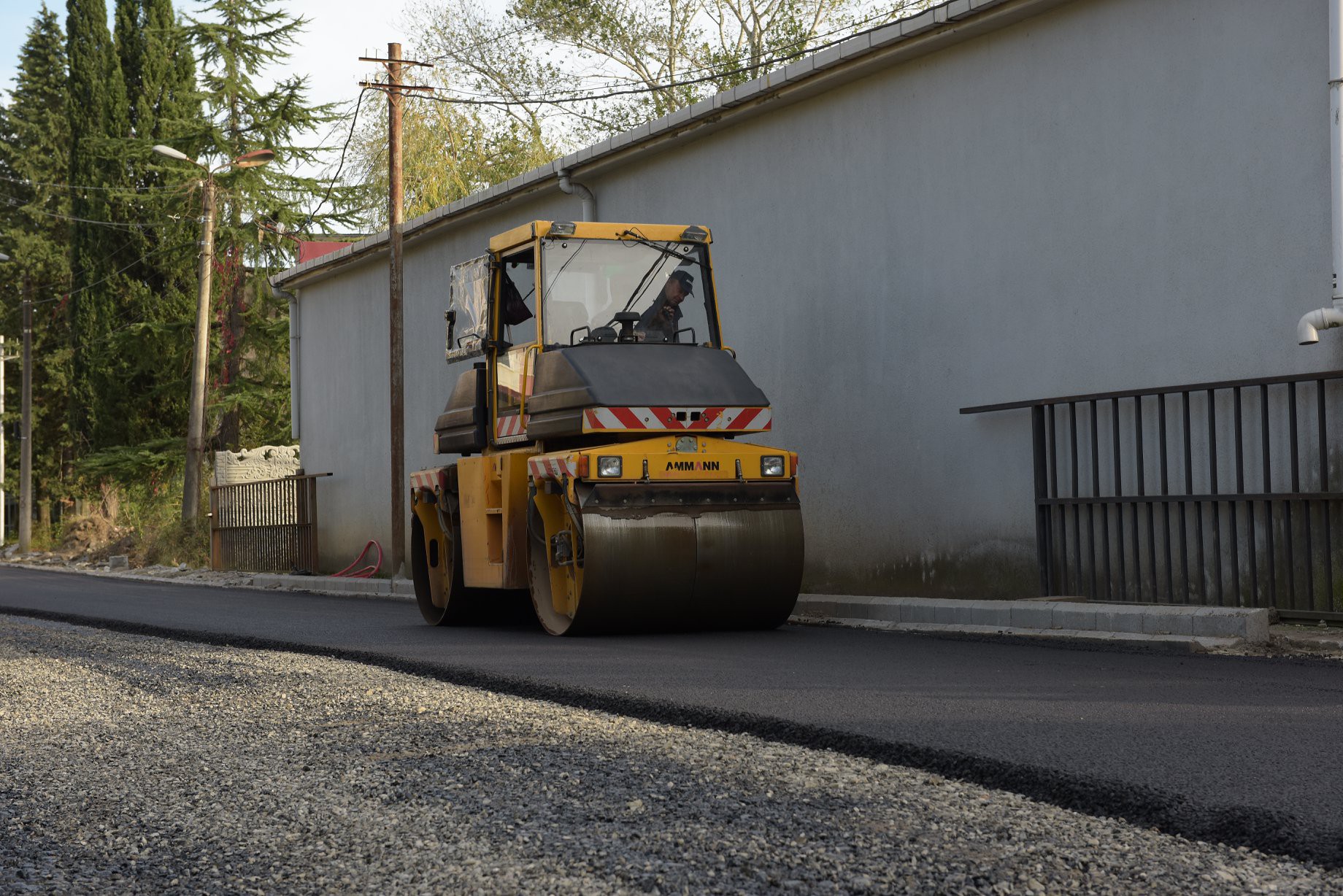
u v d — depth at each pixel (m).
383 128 32.22
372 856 4.31
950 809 4.59
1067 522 11.09
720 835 4.34
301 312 25.38
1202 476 10.01
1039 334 11.38
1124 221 10.67
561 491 10.39
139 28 44.72
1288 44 9.50
